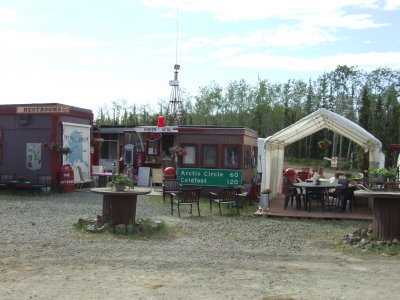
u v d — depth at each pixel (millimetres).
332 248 8375
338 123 13156
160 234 9391
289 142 17297
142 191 9406
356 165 38875
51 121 17250
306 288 5695
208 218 11875
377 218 8602
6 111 17844
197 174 15906
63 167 17266
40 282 5805
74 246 8039
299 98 49000
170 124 29766
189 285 5770
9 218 11102
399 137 44906
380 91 48688
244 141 15859
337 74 49031
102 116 47531
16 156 17766
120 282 5855
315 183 13211
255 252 7977
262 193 12945
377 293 5496
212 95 50031
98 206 13617
